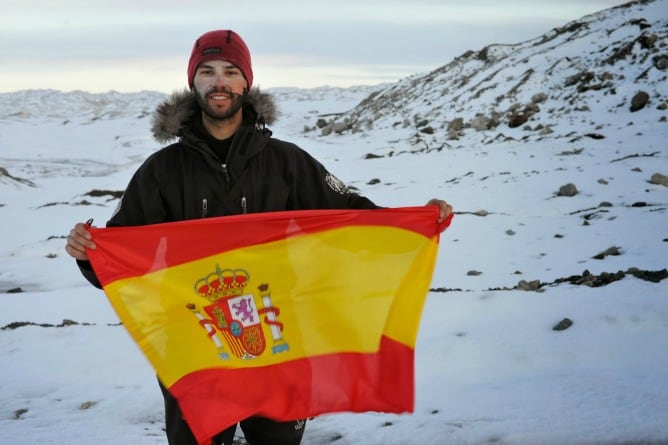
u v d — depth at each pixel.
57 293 12.07
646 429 5.18
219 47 3.92
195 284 3.88
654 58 42.94
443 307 8.31
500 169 25.77
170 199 3.98
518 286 10.14
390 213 3.99
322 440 5.44
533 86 46.00
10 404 6.60
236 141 3.97
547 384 6.26
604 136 31.81
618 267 11.98
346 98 93.12
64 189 30.83
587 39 51.31
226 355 3.87
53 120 81.25
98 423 5.96
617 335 7.30
